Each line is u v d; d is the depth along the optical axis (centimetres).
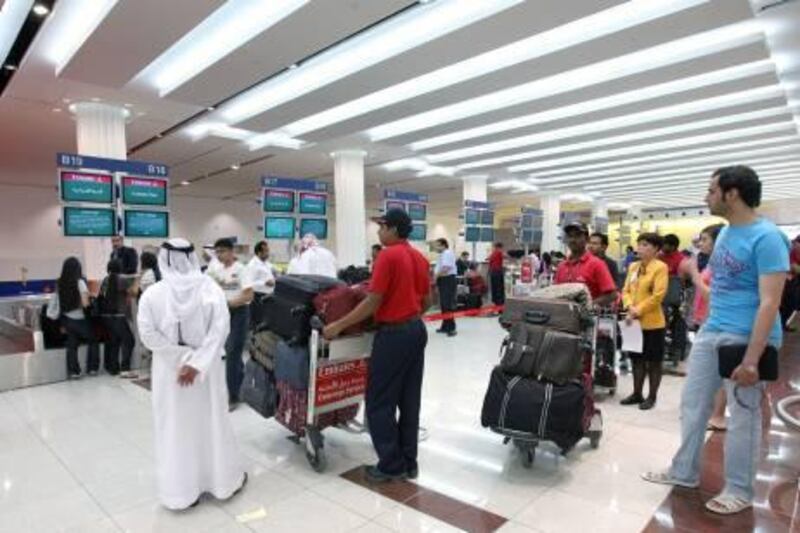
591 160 1109
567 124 802
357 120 753
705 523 231
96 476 290
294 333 295
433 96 650
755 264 225
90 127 698
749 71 603
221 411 259
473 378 498
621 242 1881
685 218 2114
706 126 826
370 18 439
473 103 737
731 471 243
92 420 388
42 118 767
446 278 771
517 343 290
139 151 1014
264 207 780
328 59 559
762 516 236
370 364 277
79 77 555
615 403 412
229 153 1041
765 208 1972
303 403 300
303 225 827
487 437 341
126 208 580
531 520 237
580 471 288
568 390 272
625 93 681
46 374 501
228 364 416
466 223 1152
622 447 321
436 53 507
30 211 1352
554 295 321
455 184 1516
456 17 457
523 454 299
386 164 1185
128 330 532
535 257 1156
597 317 375
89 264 699
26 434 357
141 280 524
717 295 243
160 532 231
